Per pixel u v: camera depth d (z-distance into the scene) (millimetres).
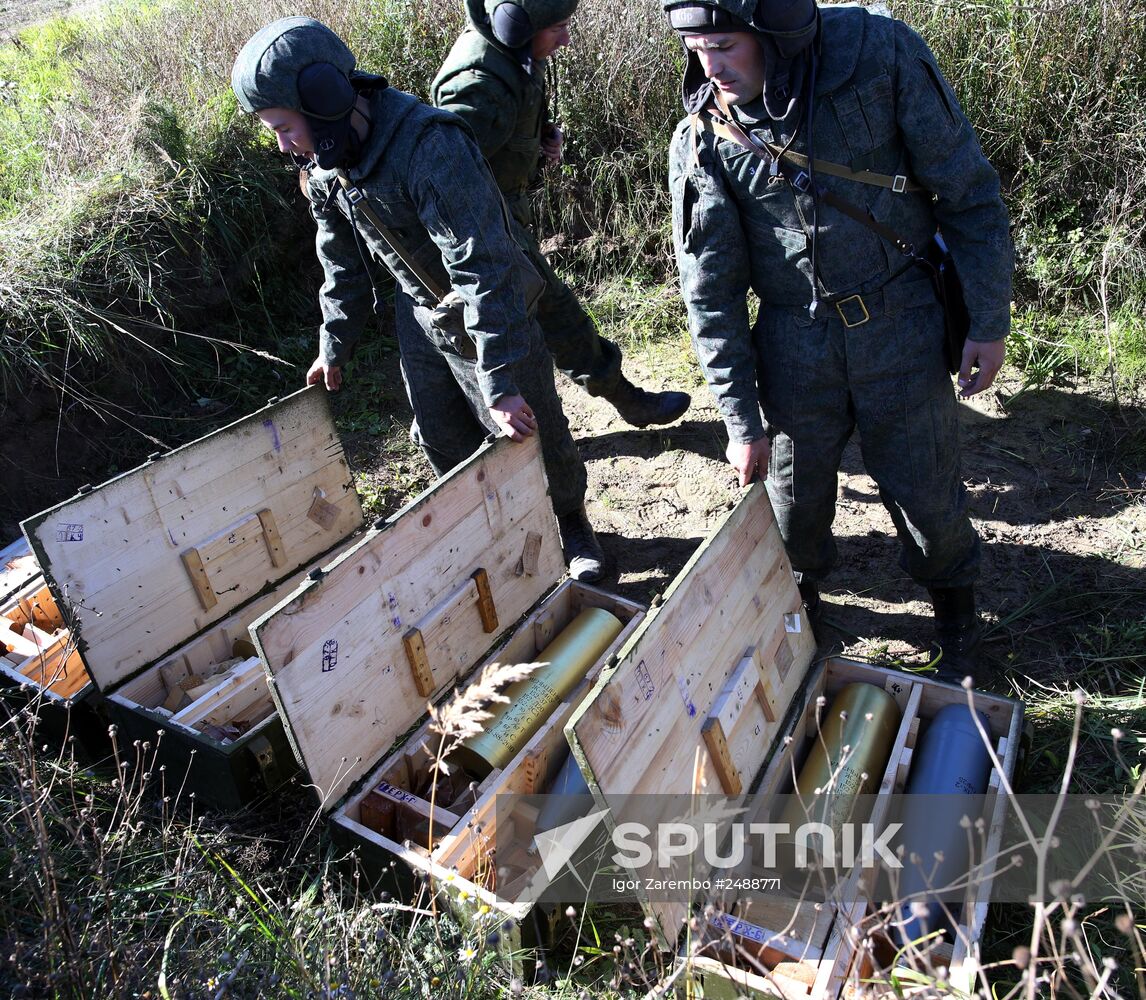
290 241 5863
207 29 6816
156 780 3174
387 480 4836
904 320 2736
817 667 3166
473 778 3045
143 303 5195
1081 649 3502
